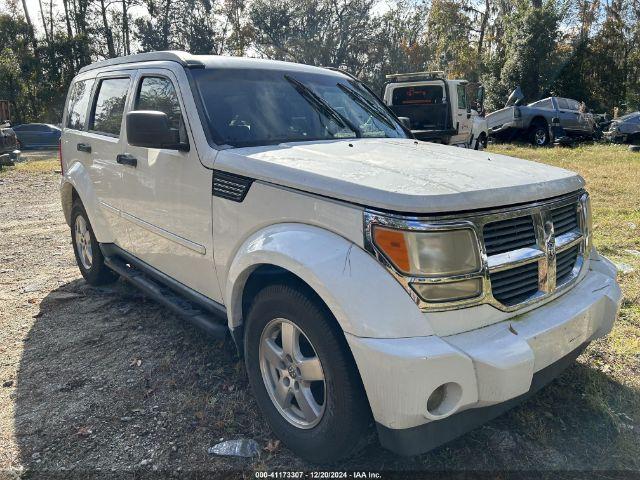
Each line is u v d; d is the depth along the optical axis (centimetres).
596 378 318
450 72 3869
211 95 328
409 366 201
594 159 1434
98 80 467
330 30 4119
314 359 242
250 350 278
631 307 421
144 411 304
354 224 224
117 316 441
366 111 402
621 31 3675
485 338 219
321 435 240
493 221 225
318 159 273
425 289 211
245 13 4322
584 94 3008
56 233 743
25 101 3988
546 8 2831
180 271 348
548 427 280
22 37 4103
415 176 240
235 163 283
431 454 261
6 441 280
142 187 369
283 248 241
